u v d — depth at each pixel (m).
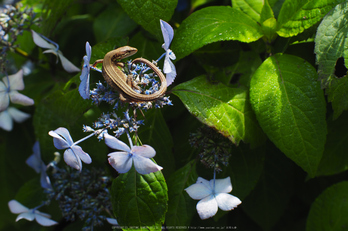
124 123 0.57
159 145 0.64
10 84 0.66
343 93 0.59
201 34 0.62
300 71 0.61
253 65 0.67
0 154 0.78
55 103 0.65
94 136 0.67
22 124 0.78
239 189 0.65
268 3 0.63
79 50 0.79
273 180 0.71
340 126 0.67
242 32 0.63
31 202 0.72
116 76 0.56
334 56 0.60
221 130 0.60
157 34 0.63
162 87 0.56
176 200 0.63
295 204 0.75
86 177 0.66
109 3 0.74
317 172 0.67
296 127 0.60
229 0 0.71
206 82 0.62
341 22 0.60
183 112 0.69
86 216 0.69
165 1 0.62
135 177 0.59
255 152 0.65
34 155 0.70
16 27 0.70
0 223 0.78
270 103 0.60
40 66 0.76
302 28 0.62
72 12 0.80
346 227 0.66
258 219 0.71
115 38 0.65
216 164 0.61
